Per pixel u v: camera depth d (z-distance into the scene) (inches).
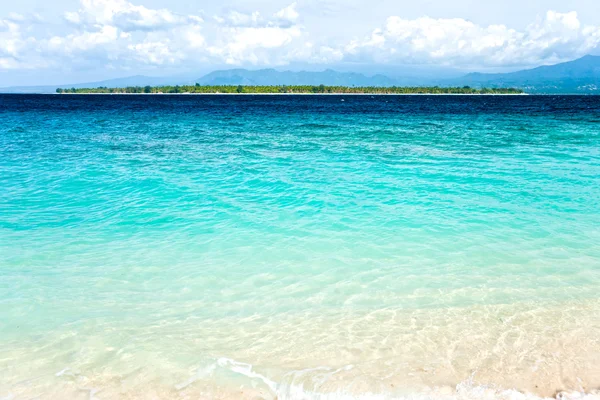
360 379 191.0
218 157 745.6
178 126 1401.3
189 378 191.9
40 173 603.5
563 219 392.8
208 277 285.1
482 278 280.7
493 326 229.0
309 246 334.0
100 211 428.8
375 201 453.7
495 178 556.1
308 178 567.2
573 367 198.7
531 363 201.2
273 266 300.2
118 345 214.2
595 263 301.9
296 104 3472.0
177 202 457.4
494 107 2903.5
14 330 226.4
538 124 1398.9
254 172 609.3
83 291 267.3
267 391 184.5
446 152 783.7
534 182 530.9
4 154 773.3
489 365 199.9
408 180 550.3
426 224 380.2
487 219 392.8
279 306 249.8
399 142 938.7
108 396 181.5
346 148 849.5
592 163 657.6
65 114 2055.9
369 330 226.1
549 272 288.5
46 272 293.1
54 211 430.0
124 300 257.3
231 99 5137.8
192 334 223.5
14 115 1955.0
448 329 226.5
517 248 327.3
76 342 216.5
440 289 267.1
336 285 273.1
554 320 234.2
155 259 313.1
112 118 1788.9
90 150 831.7
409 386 187.0
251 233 363.3
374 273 288.4
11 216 413.7
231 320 236.4
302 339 219.0
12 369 196.5
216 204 448.1
